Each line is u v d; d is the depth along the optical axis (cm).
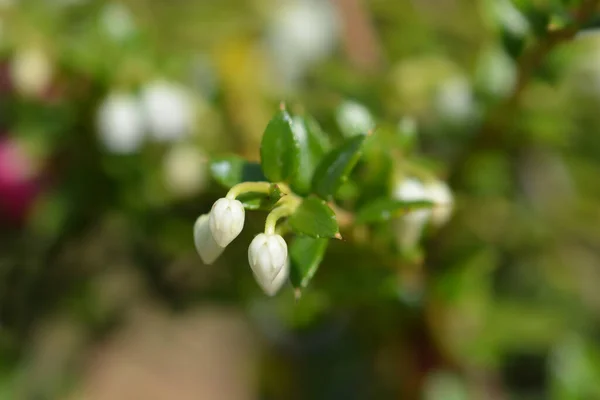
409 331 23
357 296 21
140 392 38
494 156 23
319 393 28
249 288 24
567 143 24
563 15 19
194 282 25
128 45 23
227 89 24
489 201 24
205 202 24
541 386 27
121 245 25
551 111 24
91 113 24
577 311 27
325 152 18
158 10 26
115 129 23
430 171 20
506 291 27
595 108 24
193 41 26
